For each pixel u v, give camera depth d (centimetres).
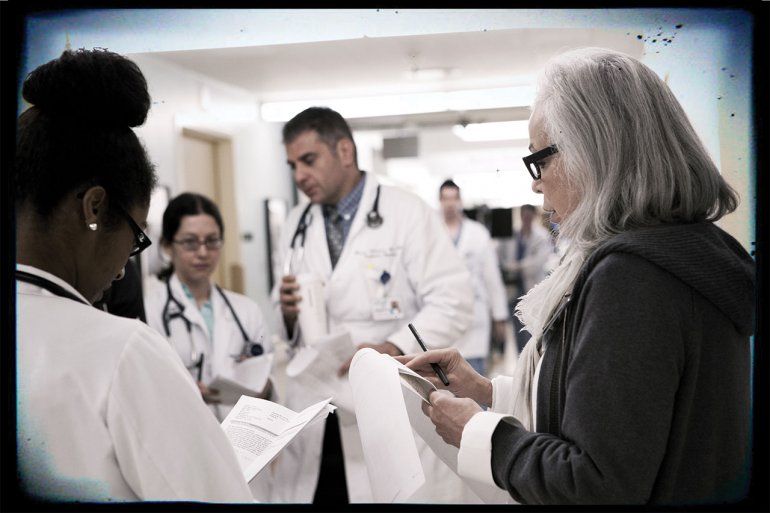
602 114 71
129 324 63
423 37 150
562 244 82
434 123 395
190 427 62
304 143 171
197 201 191
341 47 161
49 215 64
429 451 109
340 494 160
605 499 62
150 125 270
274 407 96
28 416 59
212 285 196
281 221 455
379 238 177
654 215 70
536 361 85
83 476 58
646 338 62
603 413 62
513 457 68
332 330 179
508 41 143
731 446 68
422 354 99
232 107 248
